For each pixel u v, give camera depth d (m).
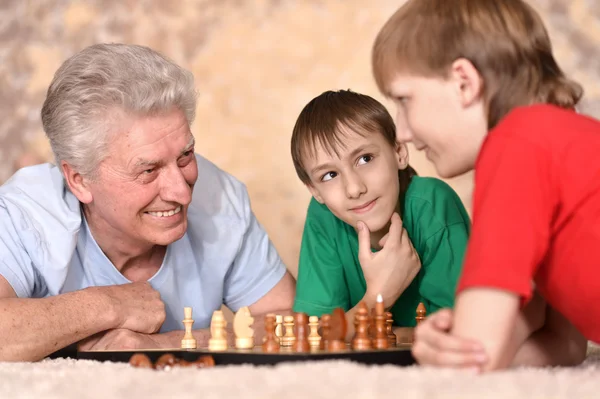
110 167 1.91
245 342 1.71
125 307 1.98
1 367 1.57
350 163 2.05
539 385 1.03
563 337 1.49
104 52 1.97
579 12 3.81
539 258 1.18
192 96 2.03
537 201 1.17
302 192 3.99
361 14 4.02
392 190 2.09
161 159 1.92
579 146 1.20
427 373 1.10
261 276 2.39
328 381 1.05
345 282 2.24
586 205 1.20
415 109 1.36
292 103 4.04
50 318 1.83
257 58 4.07
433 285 2.12
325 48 4.04
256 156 4.03
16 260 2.01
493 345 1.12
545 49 1.37
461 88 1.32
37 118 4.04
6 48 4.07
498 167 1.18
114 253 2.14
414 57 1.33
